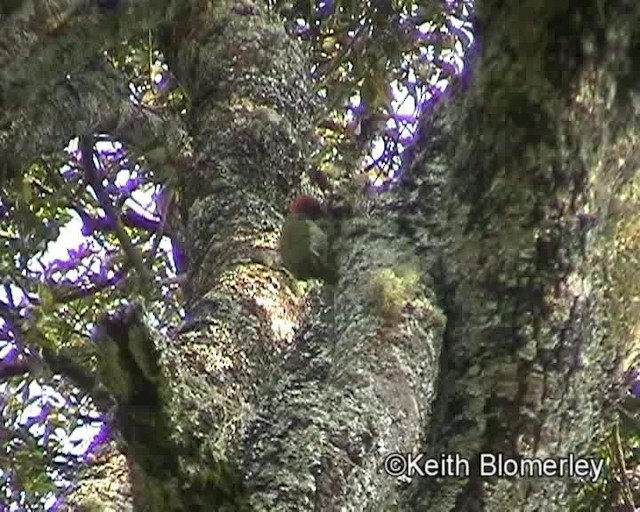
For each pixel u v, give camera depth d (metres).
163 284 2.78
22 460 2.78
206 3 2.67
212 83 2.56
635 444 2.57
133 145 2.51
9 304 2.75
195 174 2.41
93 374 2.51
